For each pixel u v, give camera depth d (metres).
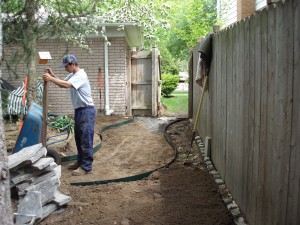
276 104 2.52
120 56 11.36
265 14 2.76
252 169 3.22
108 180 5.11
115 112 11.66
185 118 11.05
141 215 3.85
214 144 5.57
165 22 10.23
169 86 18.56
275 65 2.53
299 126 2.13
